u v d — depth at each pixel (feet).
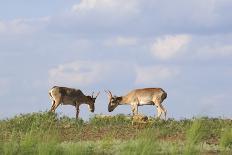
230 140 208.74
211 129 248.11
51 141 169.48
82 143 192.75
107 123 273.95
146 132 190.90
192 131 210.59
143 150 164.76
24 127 261.03
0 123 271.90
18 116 281.95
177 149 188.55
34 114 282.15
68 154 170.30
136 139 211.41
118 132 253.03
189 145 178.09
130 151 169.37
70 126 265.75
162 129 242.99
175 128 254.47
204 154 193.36
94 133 253.44
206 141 223.30
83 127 265.54
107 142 204.64
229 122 270.05
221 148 203.72
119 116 280.31
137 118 270.05
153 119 270.46
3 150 173.58
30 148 173.17
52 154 165.78
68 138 240.94
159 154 185.47
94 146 200.75
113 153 192.24
